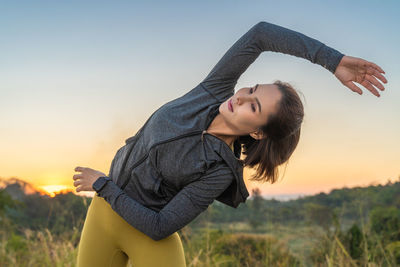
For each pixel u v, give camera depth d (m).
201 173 1.55
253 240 4.05
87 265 1.73
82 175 1.59
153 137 1.55
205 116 1.59
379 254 3.38
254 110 1.51
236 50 1.66
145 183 1.60
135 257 1.65
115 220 1.67
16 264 3.41
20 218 4.16
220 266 3.65
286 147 1.64
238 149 1.71
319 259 3.56
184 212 1.53
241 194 1.70
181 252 1.69
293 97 1.54
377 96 1.52
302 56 1.61
